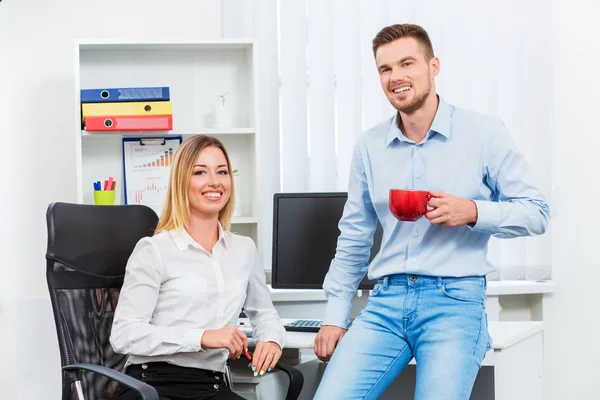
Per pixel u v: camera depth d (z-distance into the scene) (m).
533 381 2.45
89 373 2.16
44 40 3.32
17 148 3.30
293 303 3.05
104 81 3.19
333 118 3.31
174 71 3.23
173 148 3.15
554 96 3.49
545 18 3.43
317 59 3.33
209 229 2.29
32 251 3.30
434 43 3.38
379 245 2.76
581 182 3.49
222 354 2.20
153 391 1.80
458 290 2.06
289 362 2.60
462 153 2.12
